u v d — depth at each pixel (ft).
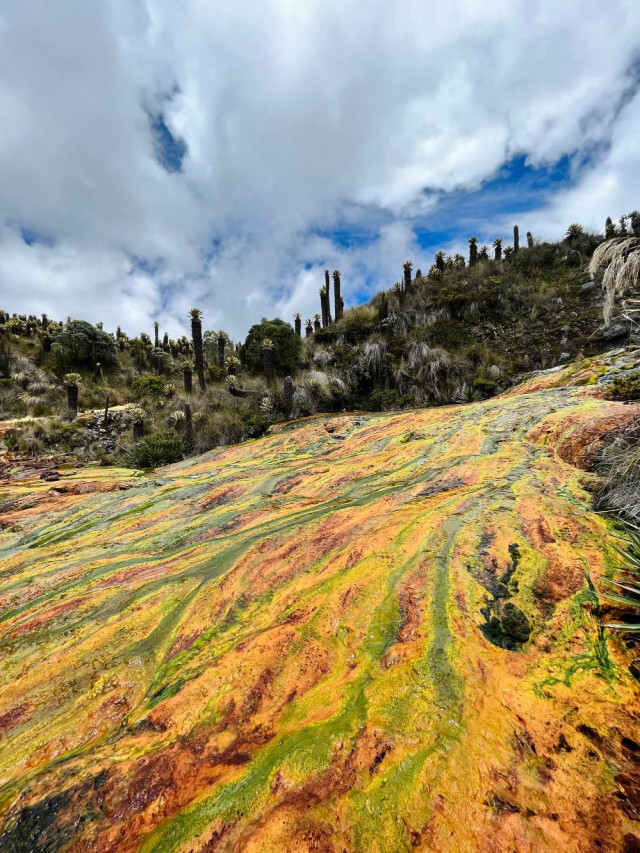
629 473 9.74
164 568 10.85
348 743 4.67
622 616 6.31
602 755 4.24
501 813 3.76
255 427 34.27
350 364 46.37
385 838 3.65
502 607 6.75
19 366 55.36
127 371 64.34
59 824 4.20
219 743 5.06
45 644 8.07
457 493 11.91
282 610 7.87
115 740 5.43
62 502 19.34
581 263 50.83
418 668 5.70
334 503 13.73
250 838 3.79
